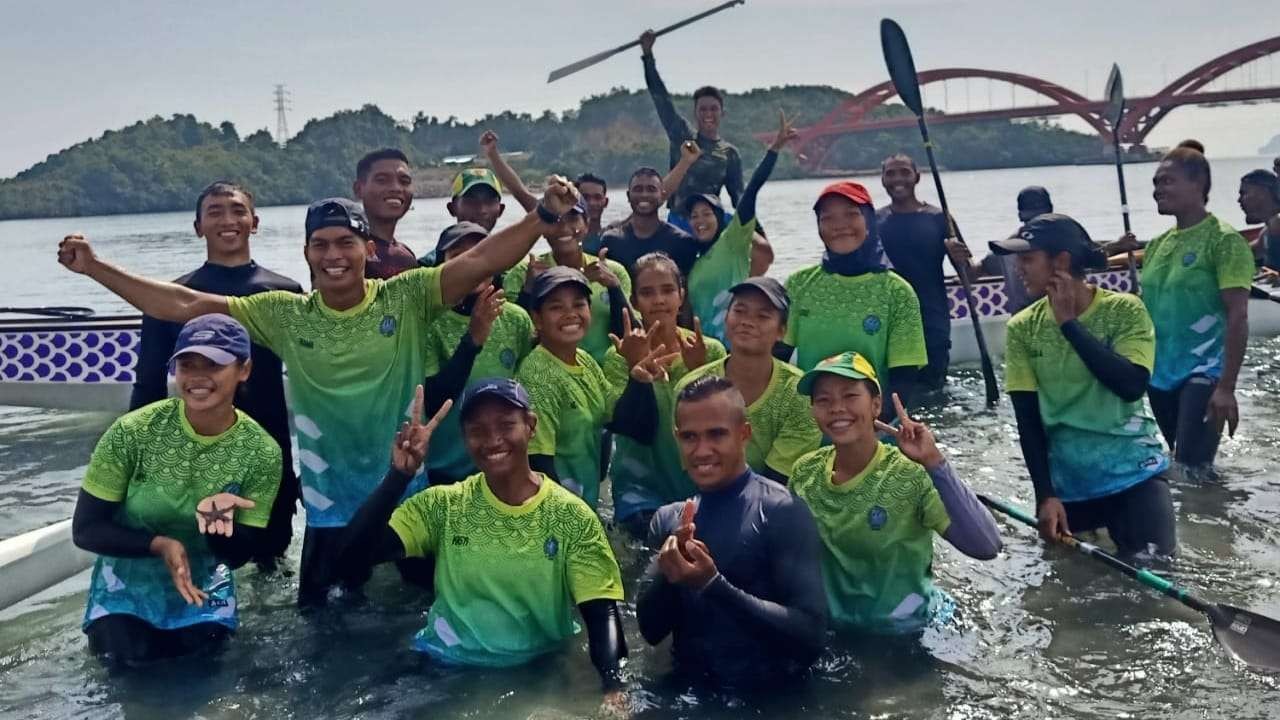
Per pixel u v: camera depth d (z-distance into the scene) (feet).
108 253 115.96
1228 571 16.72
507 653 14.11
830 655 14.28
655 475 19.02
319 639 15.30
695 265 26.07
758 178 24.93
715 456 13.57
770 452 16.99
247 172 438.40
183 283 18.33
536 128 476.54
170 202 418.72
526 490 14.33
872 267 20.39
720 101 32.53
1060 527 17.20
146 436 14.61
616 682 13.56
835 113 321.32
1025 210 31.30
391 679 13.89
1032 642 14.56
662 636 14.03
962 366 35.78
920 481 14.76
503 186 23.95
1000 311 36.94
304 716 12.96
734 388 13.84
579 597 14.15
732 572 13.53
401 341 16.47
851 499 14.98
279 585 17.66
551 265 21.45
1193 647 14.28
